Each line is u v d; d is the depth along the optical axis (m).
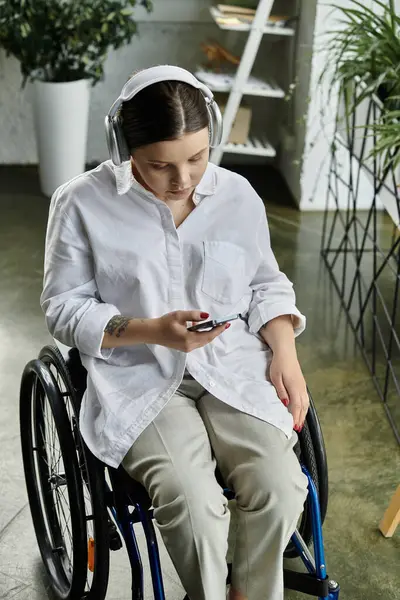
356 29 2.48
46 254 1.51
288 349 1.54
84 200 1.46
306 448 1.54
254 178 3.86
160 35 3.75
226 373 1.51
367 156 2.39
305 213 3.51
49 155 3.51
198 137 1.32
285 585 1.51
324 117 3.35
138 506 1.39
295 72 3.60
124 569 1.79
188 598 1.48
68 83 3.37
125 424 1.43
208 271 1.50
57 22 3.33
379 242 3.26
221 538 1.34
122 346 1.51
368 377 2.47
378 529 1.92
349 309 2.81
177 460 1.38
